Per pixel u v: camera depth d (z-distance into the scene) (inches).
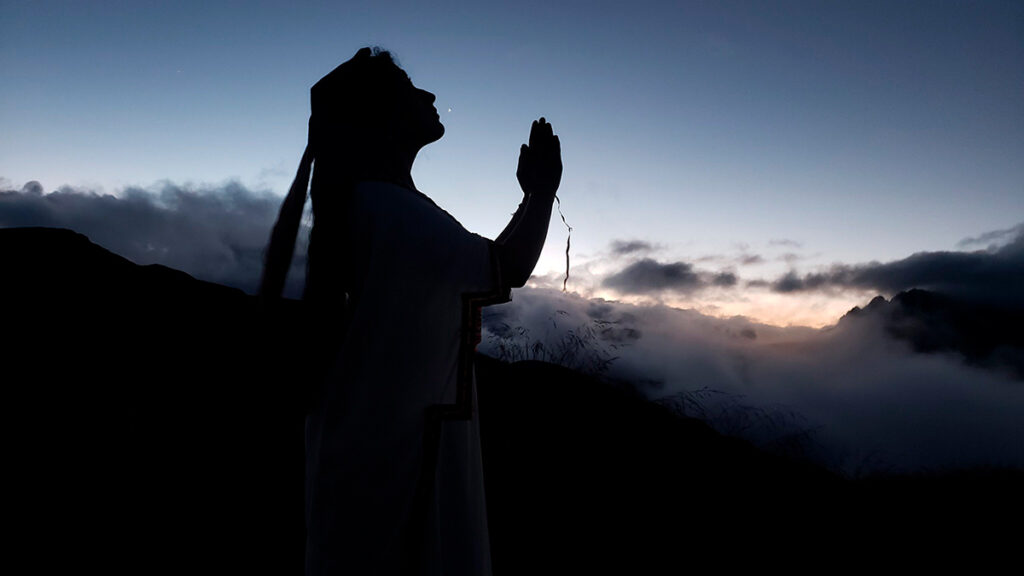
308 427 40.9
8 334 144.3
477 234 38.4
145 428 116.9
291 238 40.5
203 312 178.7
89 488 100.5
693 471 141.8
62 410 121.2
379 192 37.1
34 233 208.1
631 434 155.0
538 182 38.9
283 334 37.1
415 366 35.6
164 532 92.7
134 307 173.9
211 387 133.4
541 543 108.0
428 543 35.3
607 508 121.0
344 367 36.0
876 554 119.6
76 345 148.6
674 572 102.9
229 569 86.3
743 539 114.8
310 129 42.6
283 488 108.4
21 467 101.5
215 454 113.5
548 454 140.4
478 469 41.2
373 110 40.7
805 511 134.3
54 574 80.1
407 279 35.4
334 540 35.2
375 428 35.2
